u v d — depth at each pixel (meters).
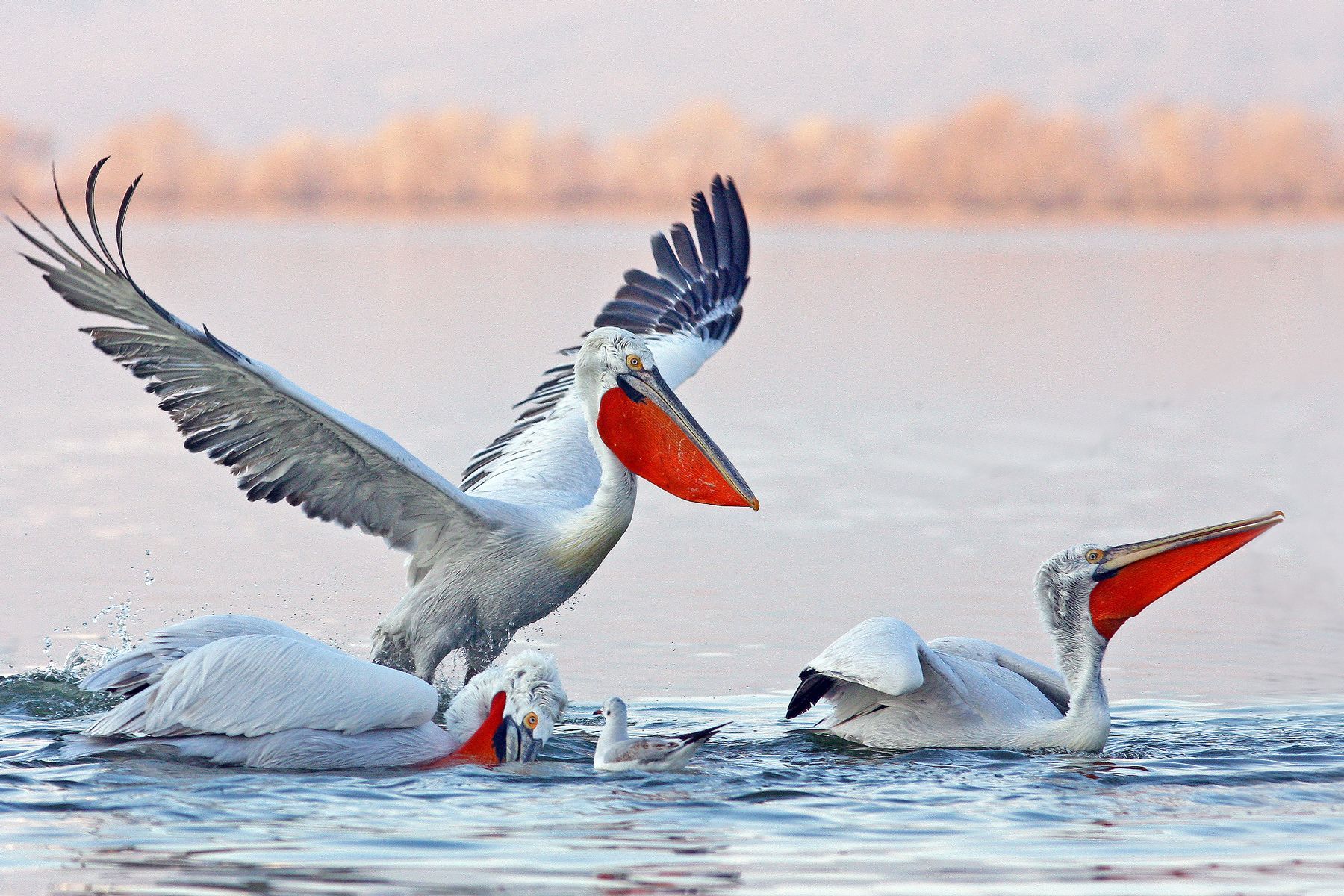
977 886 6.88
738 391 27.48
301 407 9.58
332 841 7.33
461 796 8.12
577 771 8.69
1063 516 17.34
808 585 14.19
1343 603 13.84
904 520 17.17
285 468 10.06
